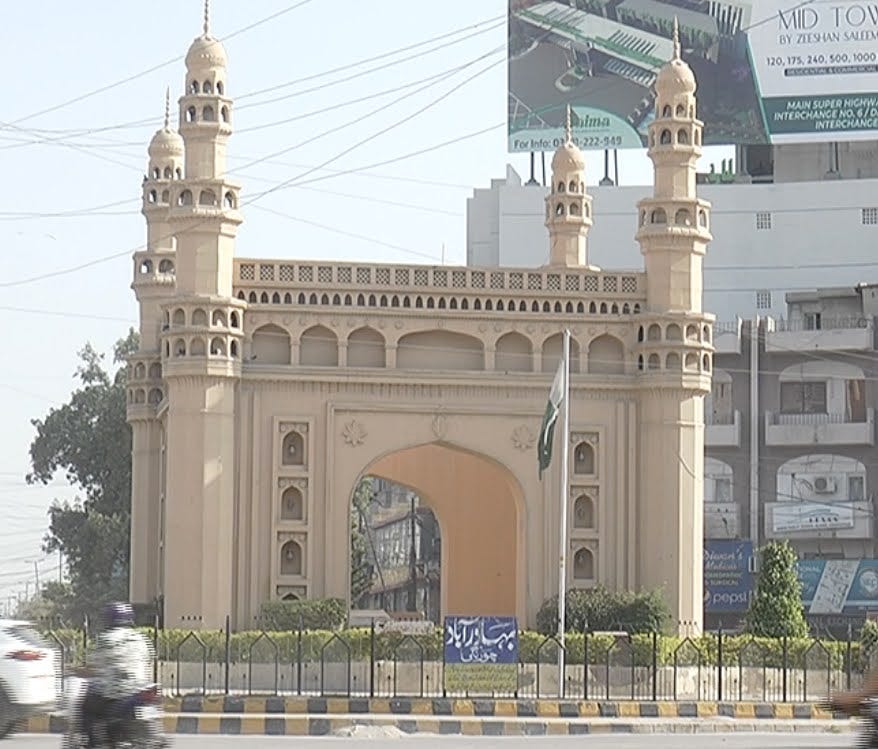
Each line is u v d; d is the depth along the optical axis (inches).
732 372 2052.2
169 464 1306.6
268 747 758.5
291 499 1334.9
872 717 571.8
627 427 1370.6
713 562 2007.9
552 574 1354.6
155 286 1552.7
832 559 2025.1
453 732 904.9
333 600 1302.9
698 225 1382.9
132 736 573.9
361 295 1348.4
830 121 2192.4
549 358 1374.3
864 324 2027.6
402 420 1347.2
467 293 1359.5
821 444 2026.3
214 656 1170.6
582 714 982.4
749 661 1203.2
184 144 1334.9
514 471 1359.5
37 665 708.0
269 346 1339.8
